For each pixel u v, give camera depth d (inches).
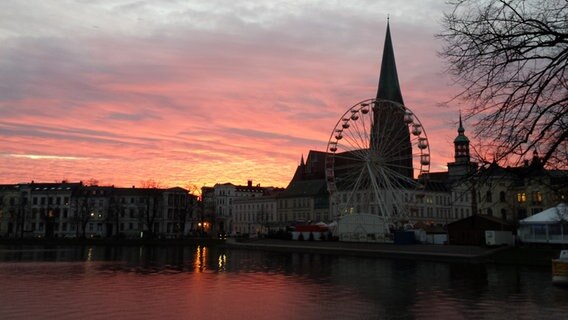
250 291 1298.0
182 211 7066.9
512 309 1004.6
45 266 2127.2
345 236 4013.3
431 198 6461.6
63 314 935.7
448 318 910.4
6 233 7155.5
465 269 1993.1
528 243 3093.0
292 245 3814.0
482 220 3452.3
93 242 4766.2
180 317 916.6
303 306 1045.2
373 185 3673.7
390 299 1147.3
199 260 2608.3
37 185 7495.1
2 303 1066.1
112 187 7509.8
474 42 467.8
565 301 1111.6
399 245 3368.6
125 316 921.5
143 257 2864.2
